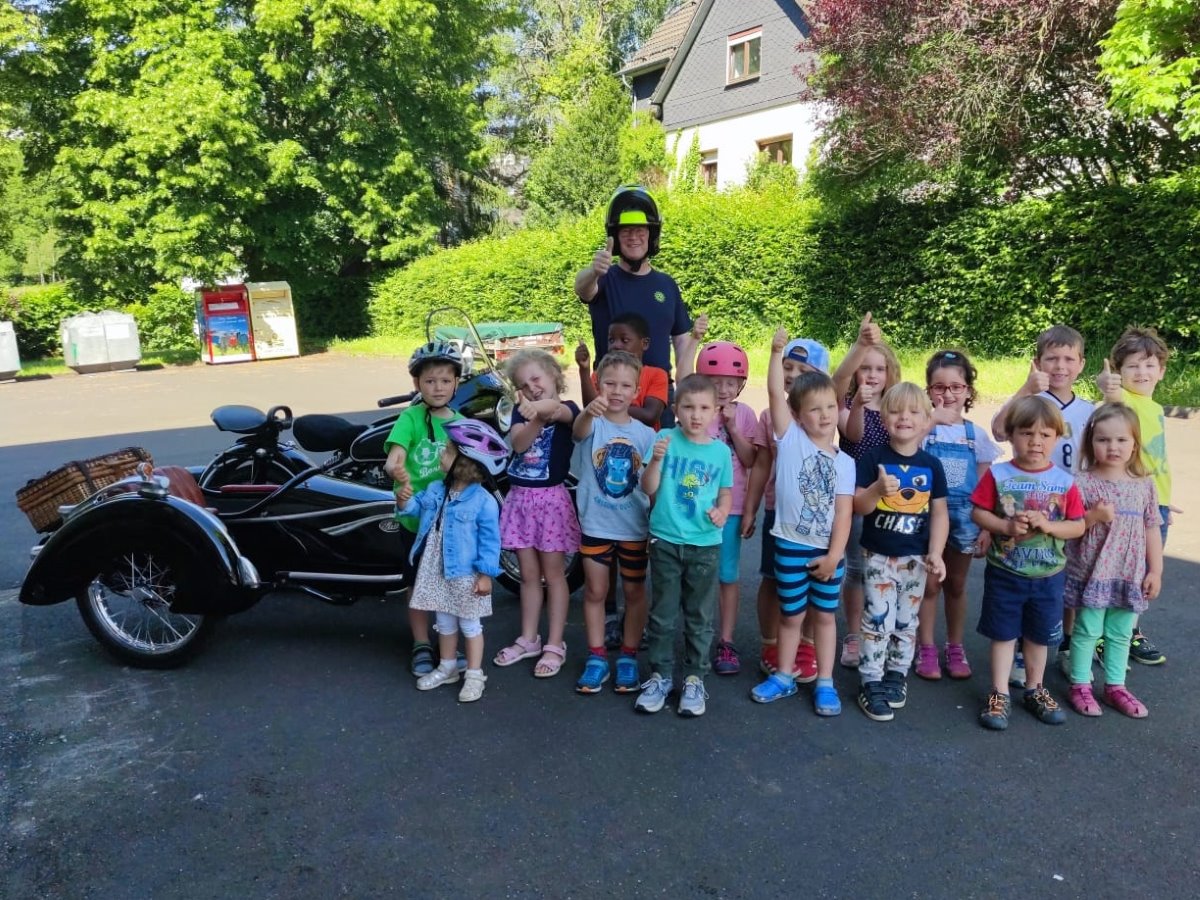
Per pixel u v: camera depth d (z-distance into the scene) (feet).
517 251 63.36
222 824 9.18
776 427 11.66
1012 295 37.60
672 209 51.85
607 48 117.39
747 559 17.97
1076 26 33.99
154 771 10.22
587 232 58.44
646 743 10.75
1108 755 10.30
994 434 12.77
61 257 71.61
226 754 10.59
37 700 12.06
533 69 117.29
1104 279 34.17
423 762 10.36
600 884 8.15
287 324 70.28
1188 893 7.92
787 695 11.98
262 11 65.67
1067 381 12.86
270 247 71.20
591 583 12.23
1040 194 40.16
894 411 11.18
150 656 13.04
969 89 35.12
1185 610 14.47
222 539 12.39
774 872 8.28
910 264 41.75
